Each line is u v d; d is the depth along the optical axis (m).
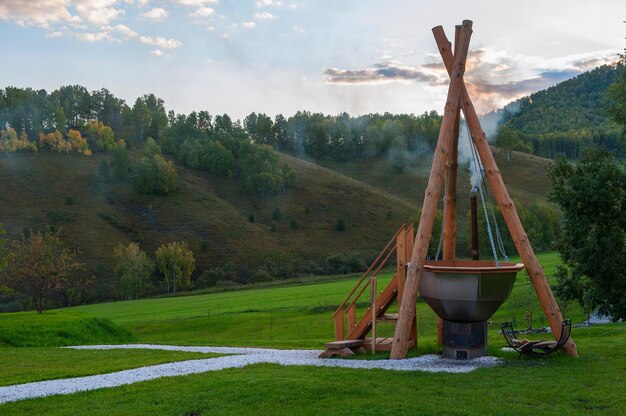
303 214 144.12
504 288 14.17
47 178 140.12
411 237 16.00
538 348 14.56
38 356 19.70
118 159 146.38
